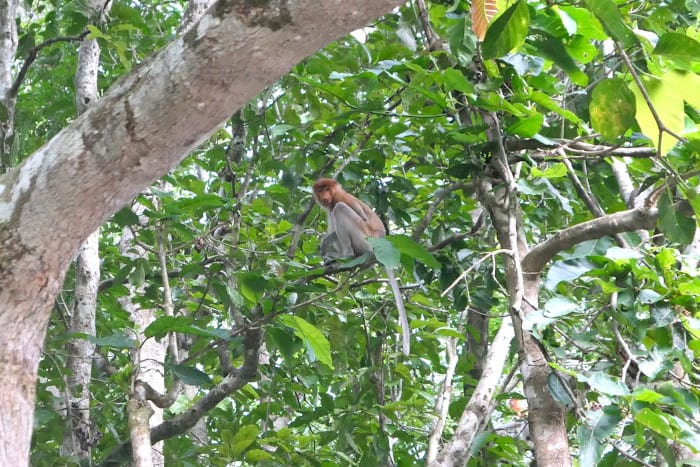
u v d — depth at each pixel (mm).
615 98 6387
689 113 9500
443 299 13523
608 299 8516
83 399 12305
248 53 5293
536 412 8562
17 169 5879
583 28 9477
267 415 12414
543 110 12438
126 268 11414
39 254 5750
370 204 13711
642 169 10031
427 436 14141
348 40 12492
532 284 9203
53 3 15156
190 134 5672
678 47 6148
